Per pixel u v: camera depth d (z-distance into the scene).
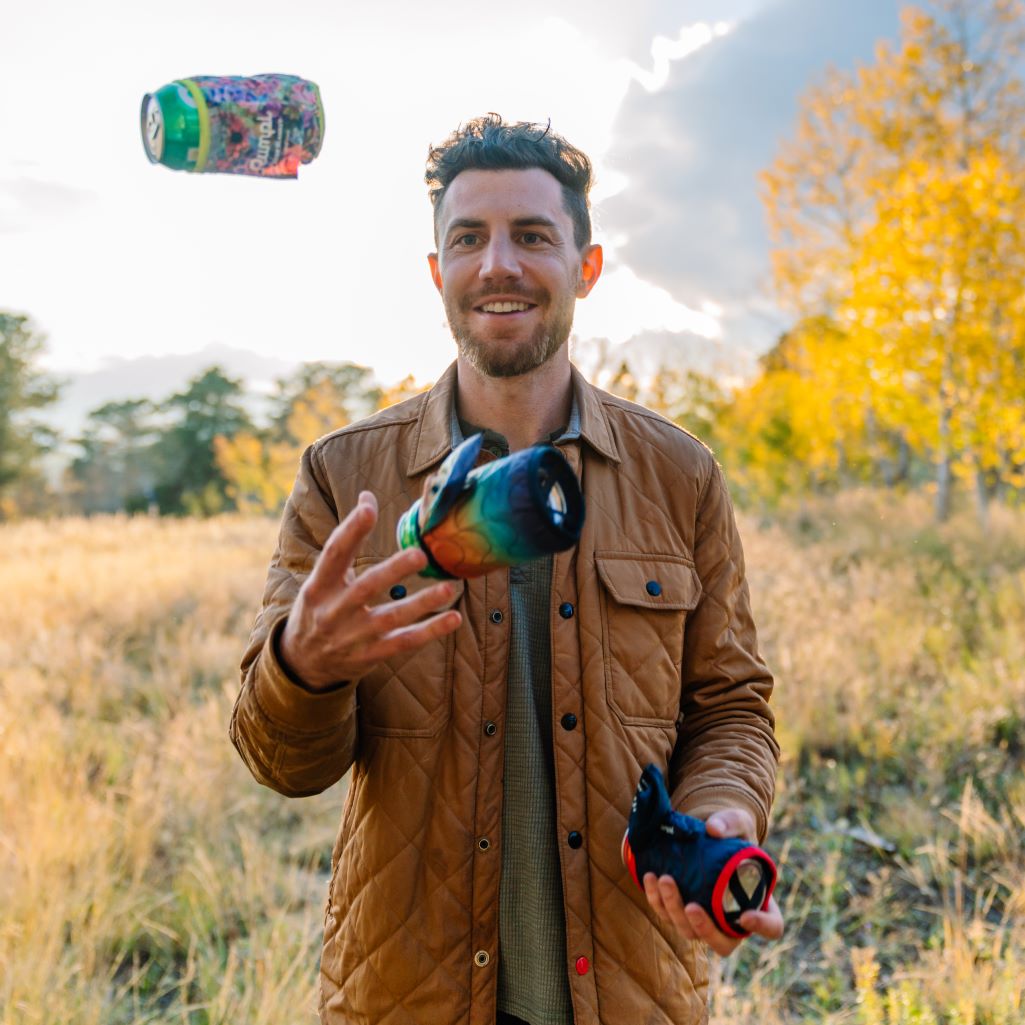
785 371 16.61
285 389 43.06
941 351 11.02
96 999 2.92
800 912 3.69
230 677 6.16
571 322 1.71
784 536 10.91
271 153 1.51
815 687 5.31
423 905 1.53
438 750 1.56
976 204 10.70
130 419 57.81
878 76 12.55
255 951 3.28
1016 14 11.70
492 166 1.63
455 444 1.68
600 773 1.57
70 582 8.60
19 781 4.16
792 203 14.52
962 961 3.08
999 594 7.19
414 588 1.63
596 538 1.65
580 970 1.51
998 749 4.80
